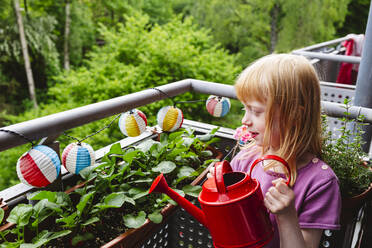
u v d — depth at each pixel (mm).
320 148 823
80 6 17672
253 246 691
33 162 886
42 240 835
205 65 8523
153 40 8742
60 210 926
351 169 1089
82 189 1022
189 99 7582
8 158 9273
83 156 1007
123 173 1117
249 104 776
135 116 1193
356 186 1079
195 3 16484
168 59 8094
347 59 2859
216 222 694
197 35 9812
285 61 748
